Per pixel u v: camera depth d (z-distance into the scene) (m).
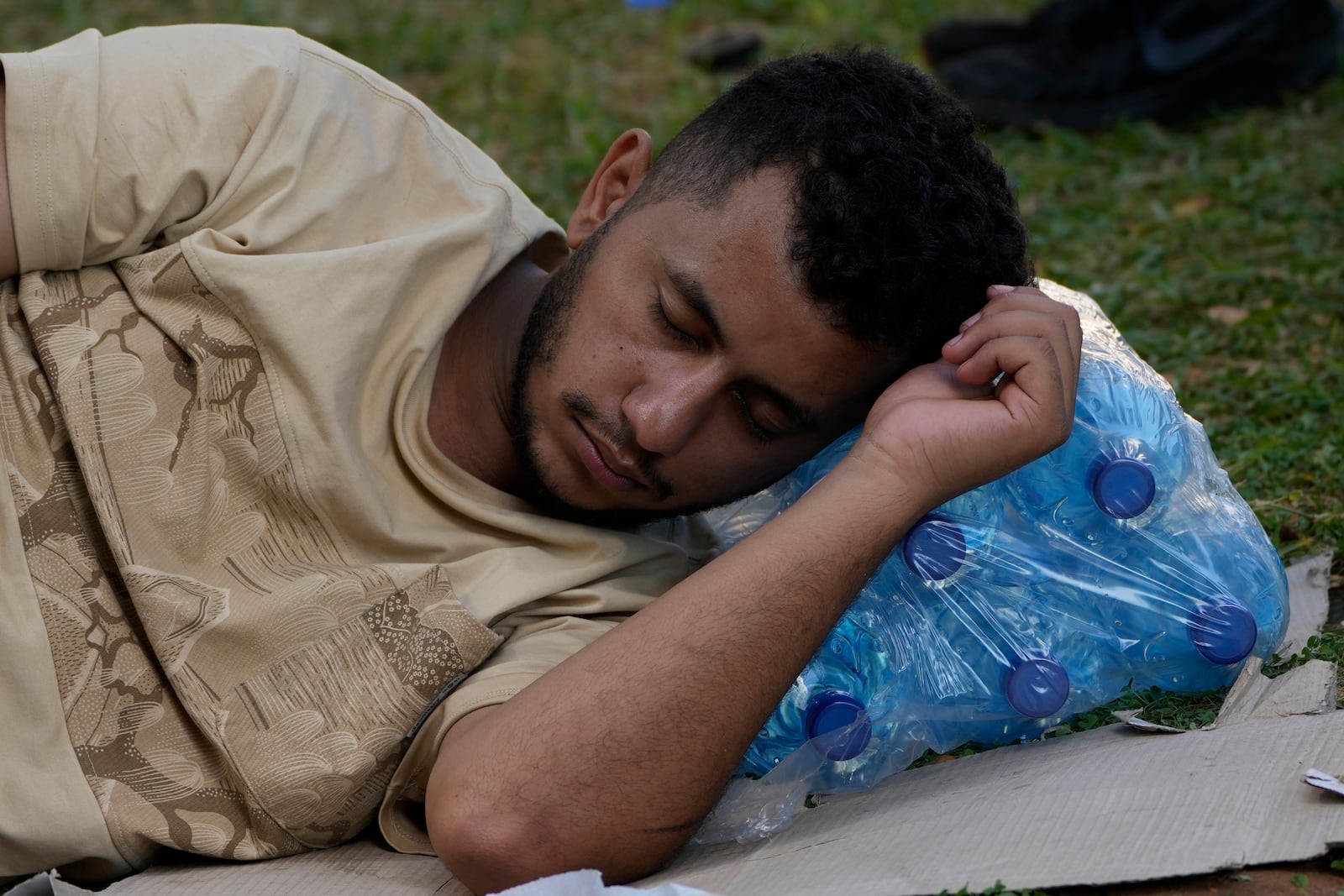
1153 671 2.74
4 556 2.54
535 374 2.68
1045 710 2.57
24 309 2.66
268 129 2.74
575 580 2.74
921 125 2.65
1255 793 2.19
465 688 2.54
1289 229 5.36
